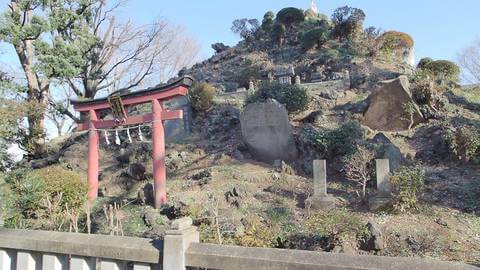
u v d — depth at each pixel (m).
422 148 11.38
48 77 17.05
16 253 3.10
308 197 9.16
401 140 12.02
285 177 10.73
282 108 12.09
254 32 29.41
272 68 22.16
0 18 16.11
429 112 12.79
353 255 2.15
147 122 10.70
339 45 23.53
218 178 10.90
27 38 16.92
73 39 18.66
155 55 25.44
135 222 9.12
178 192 10.43
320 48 23.83
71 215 8.14
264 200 9.44
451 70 17.61
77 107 12.04
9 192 8.39
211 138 14.88
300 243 6.97
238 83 21.75
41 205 8.55
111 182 12.56
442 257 6.24
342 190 9.91
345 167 10.29
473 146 10.12
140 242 2.70
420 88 13.26
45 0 17.09
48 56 16.20
